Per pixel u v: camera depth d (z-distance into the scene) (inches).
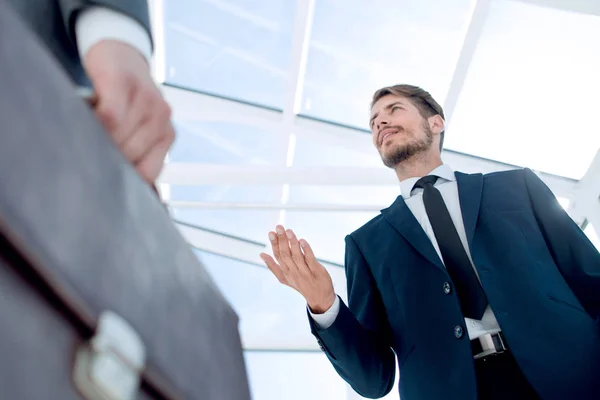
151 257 15.5
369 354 78.5
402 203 86.2
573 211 268.4
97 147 14.1
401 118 98.7
